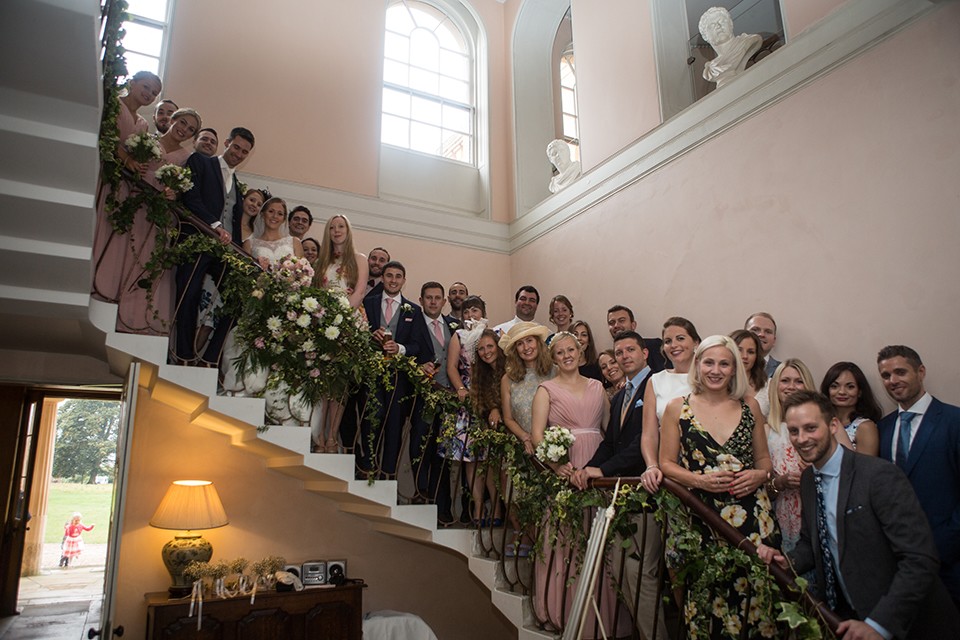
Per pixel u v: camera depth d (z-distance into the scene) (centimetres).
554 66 894
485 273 775
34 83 268
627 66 641
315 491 539
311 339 398
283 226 479
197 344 420
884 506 232
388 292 476
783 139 467
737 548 265
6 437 752
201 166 417
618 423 362
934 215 367
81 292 344
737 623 269
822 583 252
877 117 405
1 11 236
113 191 376
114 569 328
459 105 852
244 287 396
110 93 346
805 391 260
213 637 430
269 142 675
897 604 215
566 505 342
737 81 509
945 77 372
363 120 740
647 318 571
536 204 801
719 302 500
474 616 594
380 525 535
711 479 278
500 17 891
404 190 765
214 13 675
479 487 450
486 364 446
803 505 262
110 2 333
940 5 378
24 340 451
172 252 386
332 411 428
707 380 291
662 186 574
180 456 515
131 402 358
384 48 787
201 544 474
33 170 295
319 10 743
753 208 482
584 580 286
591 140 683
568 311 529
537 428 374
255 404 397
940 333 356
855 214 410
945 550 279
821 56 446
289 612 455
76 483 1497
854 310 402
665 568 327
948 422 298
